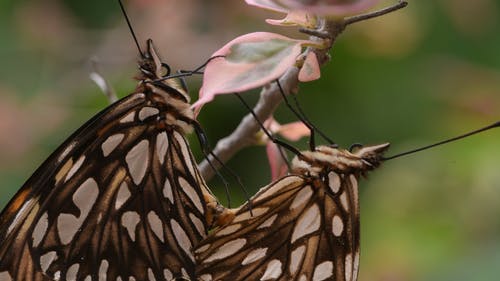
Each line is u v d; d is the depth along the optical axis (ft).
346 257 1.35
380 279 1.60
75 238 1.34
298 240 1.34
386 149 1.35
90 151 1.33
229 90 1.26
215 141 1.65
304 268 1.35
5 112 1.64
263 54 1.27
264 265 1.34
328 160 1.34
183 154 1.34
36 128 1.65
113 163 1.34
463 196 1.62
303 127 1.38
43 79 1.66
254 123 1.38
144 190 1.34
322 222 1.34
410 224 1.61
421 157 1.64
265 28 1.64
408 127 1.67
